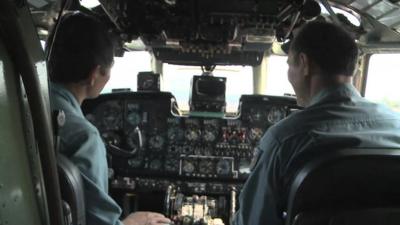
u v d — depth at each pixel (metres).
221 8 3.54
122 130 4.33
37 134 1.06
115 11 3.67
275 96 4.22
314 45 1.67
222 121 4.31
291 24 3.67
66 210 1.34
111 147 3.68
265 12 3.54
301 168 1.54
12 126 0.99
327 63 1.67
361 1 3.99
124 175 4.38
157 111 4.32
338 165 1.47
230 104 5.27
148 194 4.41
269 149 1.64
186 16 3.77
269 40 4.32
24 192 1.04
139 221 2.11
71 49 1.69
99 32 1.75
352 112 1.63
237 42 4.45
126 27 4.03
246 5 3.49
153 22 3.86
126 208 4.38
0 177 0.94
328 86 1.68
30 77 1.02
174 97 4.35
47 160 1.08
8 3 0.96
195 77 4.31
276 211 1.62
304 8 3.51
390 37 4.18
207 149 4.35
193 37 4.23
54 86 1.71
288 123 1.65
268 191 1.61
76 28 1.71
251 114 4.30
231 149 4.34
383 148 1.53
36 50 1.08
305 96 1.77
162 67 5.35
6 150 0.97
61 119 1.24
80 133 1.61
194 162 4.35
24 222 1.04
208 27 3.96
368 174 1.49
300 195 1.49
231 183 4.36
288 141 1.59
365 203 1.52
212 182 4.35
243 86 5.50
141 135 4.33
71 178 1.45
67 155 1.57
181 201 4.19
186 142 4.34
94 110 4.32
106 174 1.73
